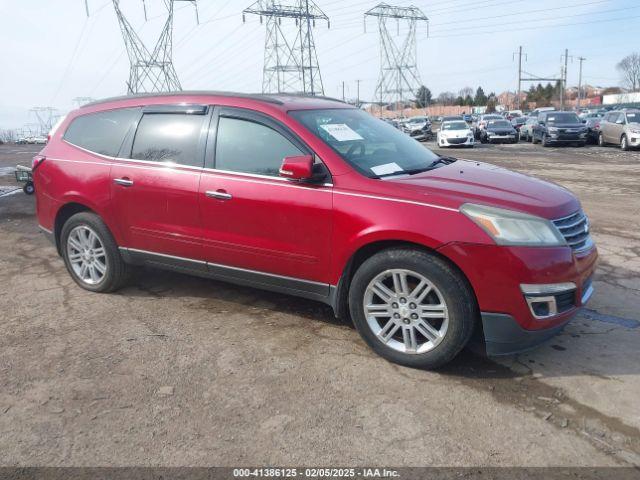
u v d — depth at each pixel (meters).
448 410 3.11
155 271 5.69
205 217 4.25
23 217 8.95
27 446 2.85
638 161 16.72
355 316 3.75
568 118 24.91
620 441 2.82
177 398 3.27
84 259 5.10
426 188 3.58
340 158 3.83
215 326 4.30
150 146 4.61
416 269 3.44
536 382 3.41
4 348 3.96
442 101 117.44
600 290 5.00
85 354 3.85
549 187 3.90
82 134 5.12
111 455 2.77
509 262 3.26
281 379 3.47
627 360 3.66
